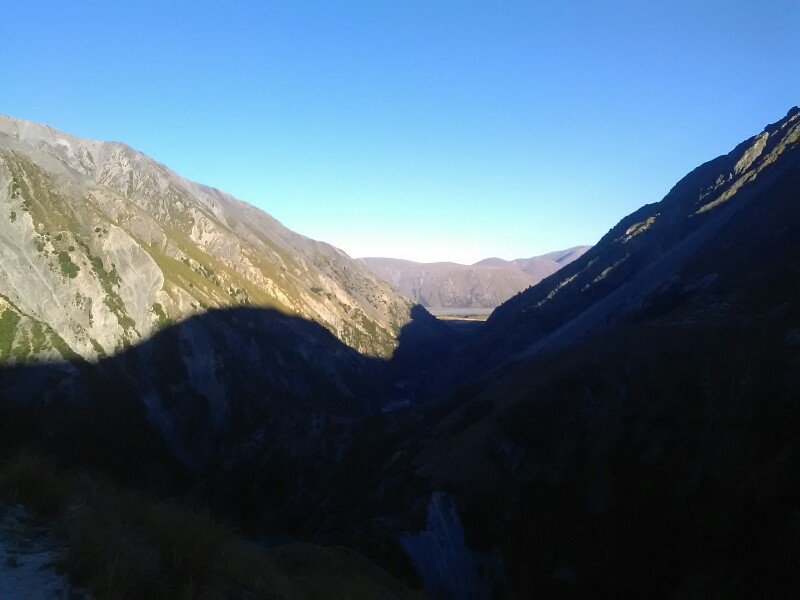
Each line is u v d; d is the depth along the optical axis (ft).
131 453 187.73
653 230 370.32
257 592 31.99
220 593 29.35
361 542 115.85
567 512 116.67
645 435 119.96
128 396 208.95
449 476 133.08
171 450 206.49
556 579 107.55
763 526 87.45
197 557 30.14
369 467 180.14
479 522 121.19
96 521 29.07
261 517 167.43
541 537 114.73
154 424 210.79
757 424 102.94
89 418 184.44
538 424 137.90
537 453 132.57
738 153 352.08
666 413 121.49
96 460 172.24
